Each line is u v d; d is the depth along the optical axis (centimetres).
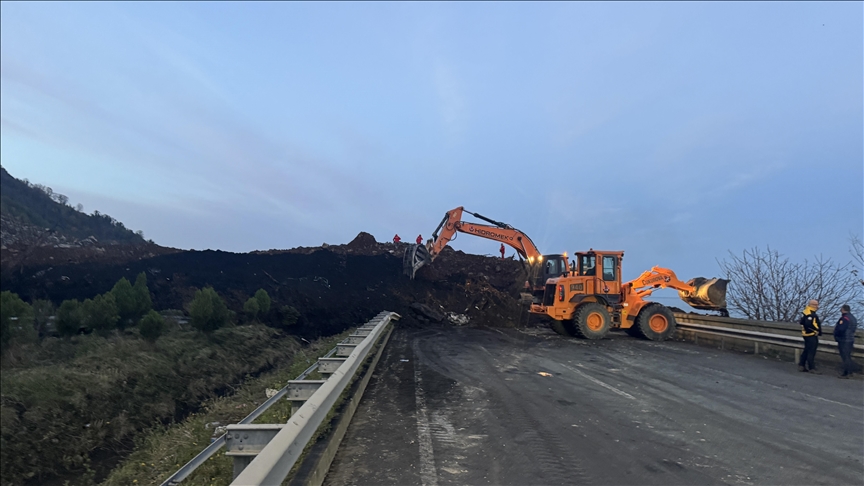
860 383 1026
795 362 1297
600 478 491
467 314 2634
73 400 791
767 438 630
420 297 2698
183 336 1305
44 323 1080
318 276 2566
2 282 1173
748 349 1517
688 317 1902
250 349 1447
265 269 2420
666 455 561
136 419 859
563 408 767
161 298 1691
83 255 1605
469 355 1370
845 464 541
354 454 550
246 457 410
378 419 693
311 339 1952
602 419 707
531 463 528
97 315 1120
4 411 694
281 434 374
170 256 2092
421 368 1135
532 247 2469
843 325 1105
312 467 457
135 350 1063
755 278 1791
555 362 1247
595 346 1625
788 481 491
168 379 1021
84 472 707
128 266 1734
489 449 571
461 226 2512
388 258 3070
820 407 809
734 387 958
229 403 955
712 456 560
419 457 541
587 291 1916
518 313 2656
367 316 2344
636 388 929
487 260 3372
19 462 660
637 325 1852
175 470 599
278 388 941
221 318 1466
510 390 895
